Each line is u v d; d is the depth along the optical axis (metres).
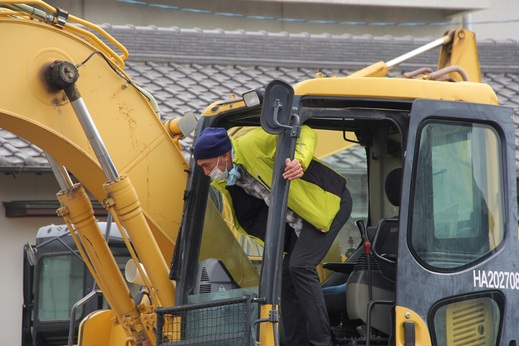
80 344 16.22
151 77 31.75
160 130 15.16
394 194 14.86
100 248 14.61
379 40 36.16
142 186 14.94
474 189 14.03
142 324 14.63
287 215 14.13
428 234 13.58
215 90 31.75
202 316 13.36
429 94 13.95
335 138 16.41
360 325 14.87
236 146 14.16
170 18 37.88
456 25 41.38
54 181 28.72
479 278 13.79
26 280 27.05
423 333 13.26
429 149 13.76
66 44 13.94
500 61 36.59
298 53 34.84
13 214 28.22
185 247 14.66
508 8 43.50
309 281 13.81
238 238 15.04
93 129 13.50
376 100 13.61
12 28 13.25
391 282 14.67
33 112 13.30
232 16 38.62
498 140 14.29
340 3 39.03
